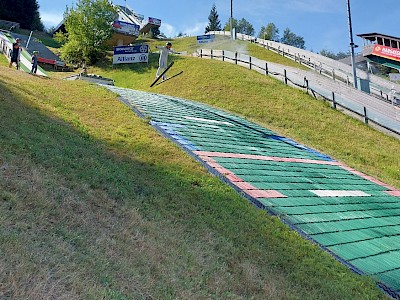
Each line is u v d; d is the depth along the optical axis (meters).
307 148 16.86
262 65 30.73
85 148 8.96
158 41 59.47
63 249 4.77
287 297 5.68
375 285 6.80
